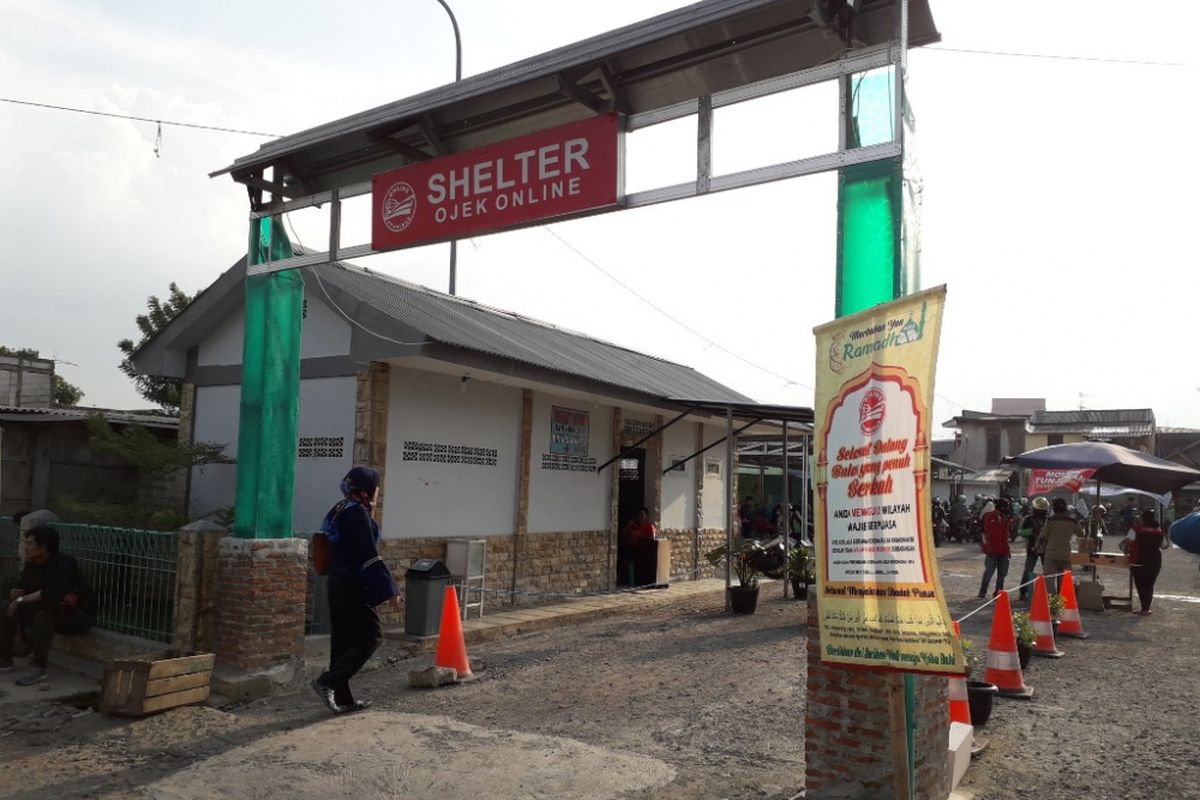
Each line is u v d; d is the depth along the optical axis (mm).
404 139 7984
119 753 6492
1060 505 15109
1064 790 5602
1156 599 16859
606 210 6531
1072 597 12070
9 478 13094
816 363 4676
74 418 13156
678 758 6211
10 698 8195
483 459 12828
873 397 4289
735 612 13367
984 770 5980
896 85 5188
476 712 7543
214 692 7988
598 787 5641
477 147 7887
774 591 16219
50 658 9648
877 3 5668
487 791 5590
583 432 14898
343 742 6578
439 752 6336
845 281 5234
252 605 8188
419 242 7457
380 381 11195
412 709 7684
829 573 4445
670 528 17328
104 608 9570
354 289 11492
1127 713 7566
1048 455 15375
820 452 4586
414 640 10281
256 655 8195
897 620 4086
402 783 5727
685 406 14898
